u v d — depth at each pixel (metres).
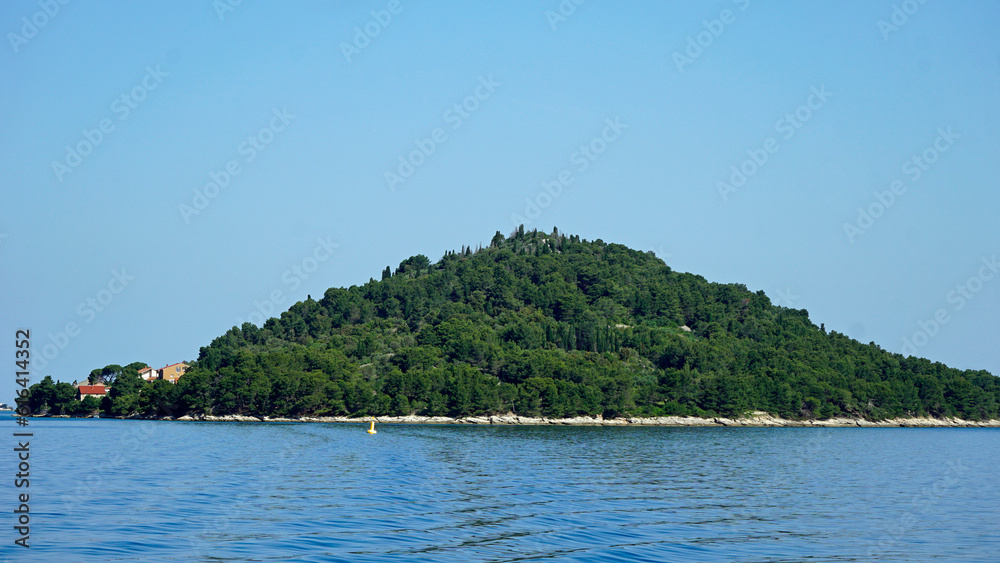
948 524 53.88
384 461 88.94
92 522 46.66
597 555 41.19
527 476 75.69
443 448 112.44
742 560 41.34
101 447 109.19
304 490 62.25
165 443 118.44
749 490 70.88
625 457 104.00
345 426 185.12
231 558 38.81
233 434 145.62
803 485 76.50
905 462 109.06
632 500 61.16
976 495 70.44
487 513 52.81
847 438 177.12
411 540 43.62
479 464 87.50
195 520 48.09
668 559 40.97
